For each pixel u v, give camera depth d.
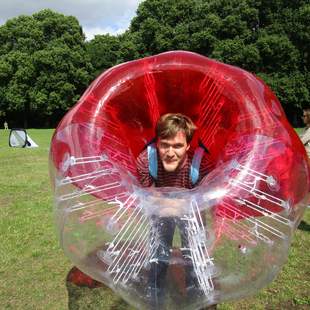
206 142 3.02
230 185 2.07
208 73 2.81
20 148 11.95
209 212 2.01
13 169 7.95
